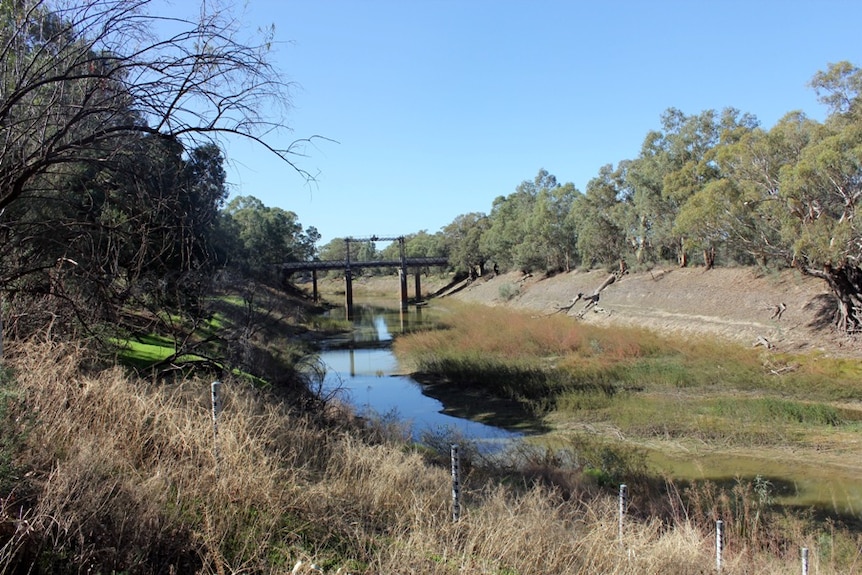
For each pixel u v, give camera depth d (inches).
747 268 1512.1
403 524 208.1
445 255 4192.9
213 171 267.7
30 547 142.5
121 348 368.2
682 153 1731.1
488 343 1268.5
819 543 347.3
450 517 219.0
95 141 229.8
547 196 2711.6
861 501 468.8
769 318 1227.9
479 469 458.3
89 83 236.2
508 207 3501.5
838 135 896.9
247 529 177.2
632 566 202.4
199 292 411.2
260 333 1019.9
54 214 281.3
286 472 220.8
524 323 1502.2
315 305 2999.5
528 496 269.9
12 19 229.3
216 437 212.2
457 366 1063.6
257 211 3080.7
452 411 844.0
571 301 2023.9
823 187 951.0
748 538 350.6
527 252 2687.0
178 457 213.3
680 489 478.9
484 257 3548.2
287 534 182.9
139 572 151.0
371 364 1251.8
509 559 186.5
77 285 292.4
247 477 196.4
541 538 201.2
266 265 2209.6
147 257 313.6
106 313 315.9
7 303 280.5
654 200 1758.1
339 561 174.4
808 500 473.7
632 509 387.2
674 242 1823.3
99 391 234.8
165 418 230.5
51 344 251.4
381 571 165.6
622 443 637.9
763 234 1098.7
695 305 1485.0
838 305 1097.4
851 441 623.2
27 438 180.1
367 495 228.1
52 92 240.5
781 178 979.3
